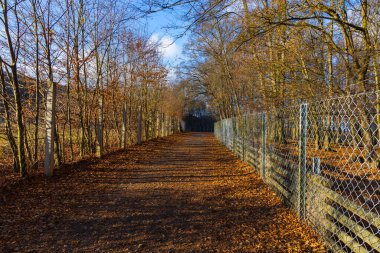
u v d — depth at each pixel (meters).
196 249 3.58
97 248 3.58
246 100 14.18
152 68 19.09
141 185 7.14
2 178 6.45
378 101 3.15
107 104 13.70
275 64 9.16
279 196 5.82
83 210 5.04
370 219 2.79
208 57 22.42
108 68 12.87
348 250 3.27
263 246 3.66
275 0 7.62
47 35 8.36
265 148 7.29
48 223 4.35
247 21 7.09
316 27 7.32
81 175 7.86
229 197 6.02
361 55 6.88
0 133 7.72
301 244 3.71
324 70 8.43
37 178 6.94
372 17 8.77
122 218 4.68
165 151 15.46
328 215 3.65
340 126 3.51
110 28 11.73
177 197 6.01
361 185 4.43
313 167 4.14
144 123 22.17
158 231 4.15
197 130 77.94
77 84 10.58
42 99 9.09
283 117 6.06
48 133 7.25
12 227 4.11
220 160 11.82
